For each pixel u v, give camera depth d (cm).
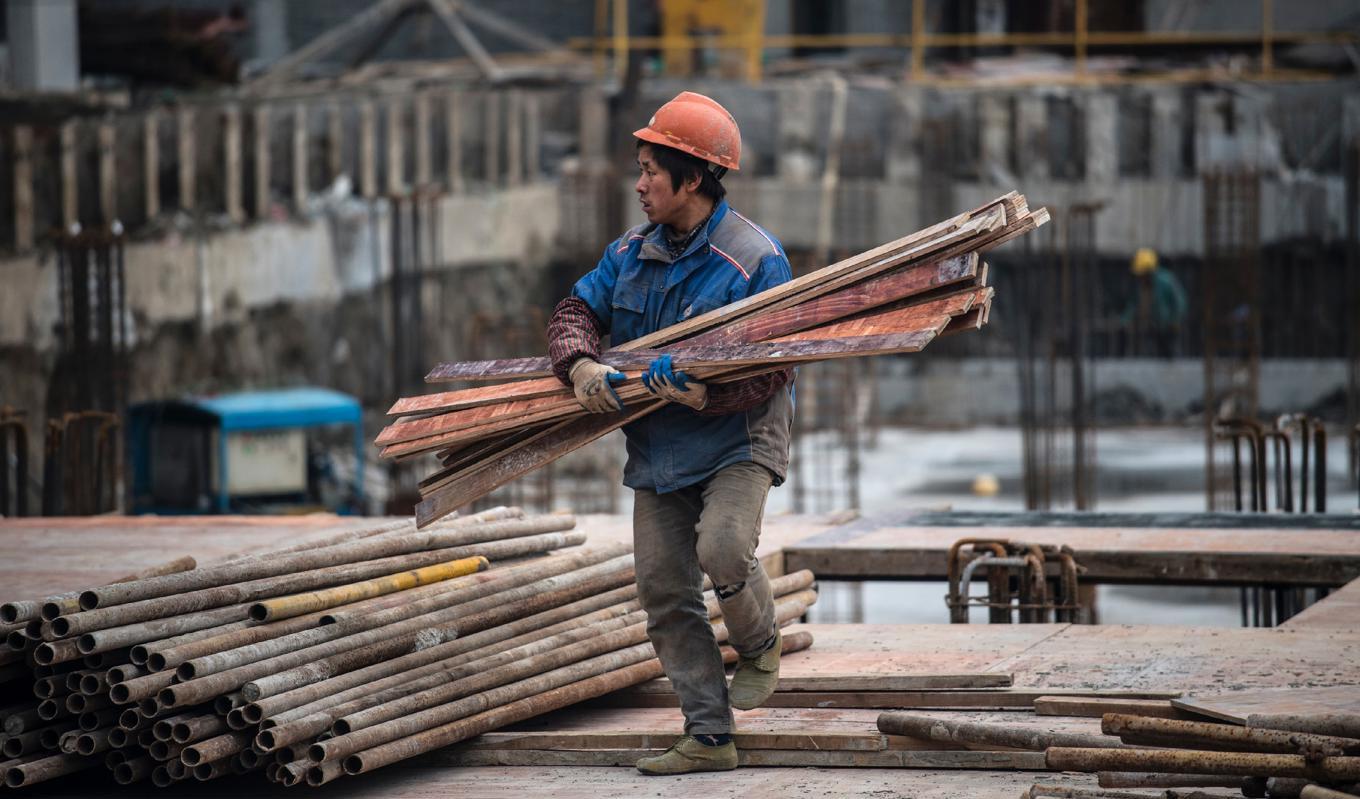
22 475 2106
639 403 825
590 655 1006
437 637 947
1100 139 5809
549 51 6412
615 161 5675
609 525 1589
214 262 4178
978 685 959
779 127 5859
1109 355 5831
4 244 3562
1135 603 3431
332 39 6116
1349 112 5819
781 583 1184
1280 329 5756
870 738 872
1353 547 1503
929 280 778
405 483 3888
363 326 4859
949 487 4681
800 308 807
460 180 5284
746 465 829
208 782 938
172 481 3619
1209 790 757
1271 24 7262
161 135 4225
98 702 860
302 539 1504
